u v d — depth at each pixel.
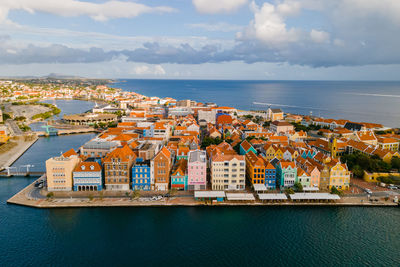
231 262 114.56
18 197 163.50
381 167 196.12
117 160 168.25
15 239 127.75
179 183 172.50
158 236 131.12
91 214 148.00
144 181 171.88
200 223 141.12
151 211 151.12
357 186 180.12
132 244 125.44
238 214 149.00
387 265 113.12
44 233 132.25
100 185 170.62
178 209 153.25
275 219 144.50
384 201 160.62
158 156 170.38
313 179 172.00
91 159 187.12
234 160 169.50
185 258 117.00
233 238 129.88
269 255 118.62
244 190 171.62
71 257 116.88
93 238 129.12
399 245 125.00
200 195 158.38
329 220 143.88
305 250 121.75
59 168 168.00
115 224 140.00
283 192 169.88
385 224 140.50
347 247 123.75
